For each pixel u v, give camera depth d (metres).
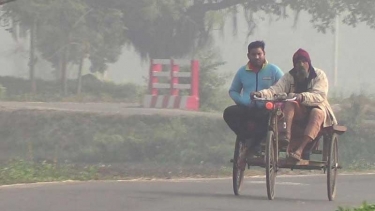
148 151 54.66
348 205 23.05
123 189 25.61
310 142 24.22
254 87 25.08
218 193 25.28
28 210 20.19
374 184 30.48
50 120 57.34
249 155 24.83
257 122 24.48
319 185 29.47
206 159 53.91
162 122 57.50
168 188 26.58
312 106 24.12
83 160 53.72
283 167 24.36
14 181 29.05
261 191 26.58
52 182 28.73
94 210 20.38
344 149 55.56
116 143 54.75
